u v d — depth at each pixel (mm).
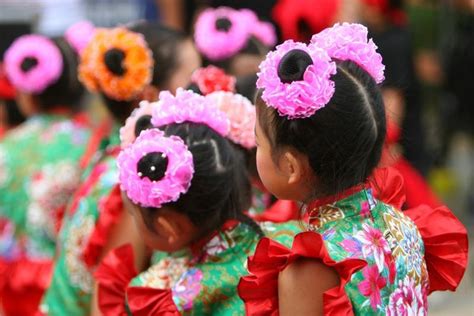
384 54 10953
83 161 8594
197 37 8680
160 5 14055
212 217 5859
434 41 14258
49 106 9180
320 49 5039
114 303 6402
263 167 5160
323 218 5145
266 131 5105
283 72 4961
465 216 15250
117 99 7641
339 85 5004
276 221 6270
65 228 7711
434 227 5570
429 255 5566
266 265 5059
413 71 11484
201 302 5758
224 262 5836
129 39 7539
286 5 10242
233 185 5969
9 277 8758
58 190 8758
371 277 4984
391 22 11156
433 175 14938
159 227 5852
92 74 7672
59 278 7691
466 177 16031
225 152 5938
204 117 5969
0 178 8852
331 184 5074
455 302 12453
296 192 5160
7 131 10531
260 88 5156
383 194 5551
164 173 5691
